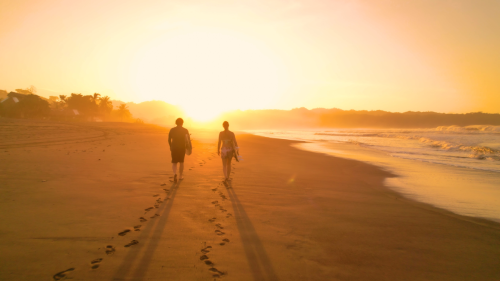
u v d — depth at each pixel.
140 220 4.24
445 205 5.73
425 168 11.21
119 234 3.69
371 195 6.38
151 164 9.41
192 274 2.78
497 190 7.34
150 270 2.83
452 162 13.30
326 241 3.70
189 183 6.89
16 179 6.39
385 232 4.07
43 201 4.93
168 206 5.00
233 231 3.96
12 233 3.56
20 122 39.03
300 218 4.60
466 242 3.77
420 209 5.35
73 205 4.79
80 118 90.94
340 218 4.65
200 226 4.10
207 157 12.05
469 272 2.98
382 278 2.82
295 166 10.57
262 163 11.03
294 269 2.96
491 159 14.65
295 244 3.58
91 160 9.57
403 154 16.92
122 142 17.19
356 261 3.17
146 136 23.39
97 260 2.98
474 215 5.03
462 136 40.53
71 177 6.87
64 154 10.73
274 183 7.28
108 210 4.62
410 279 2.82
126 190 5.95
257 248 3.44
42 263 2.87
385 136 45.62
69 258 3.00
